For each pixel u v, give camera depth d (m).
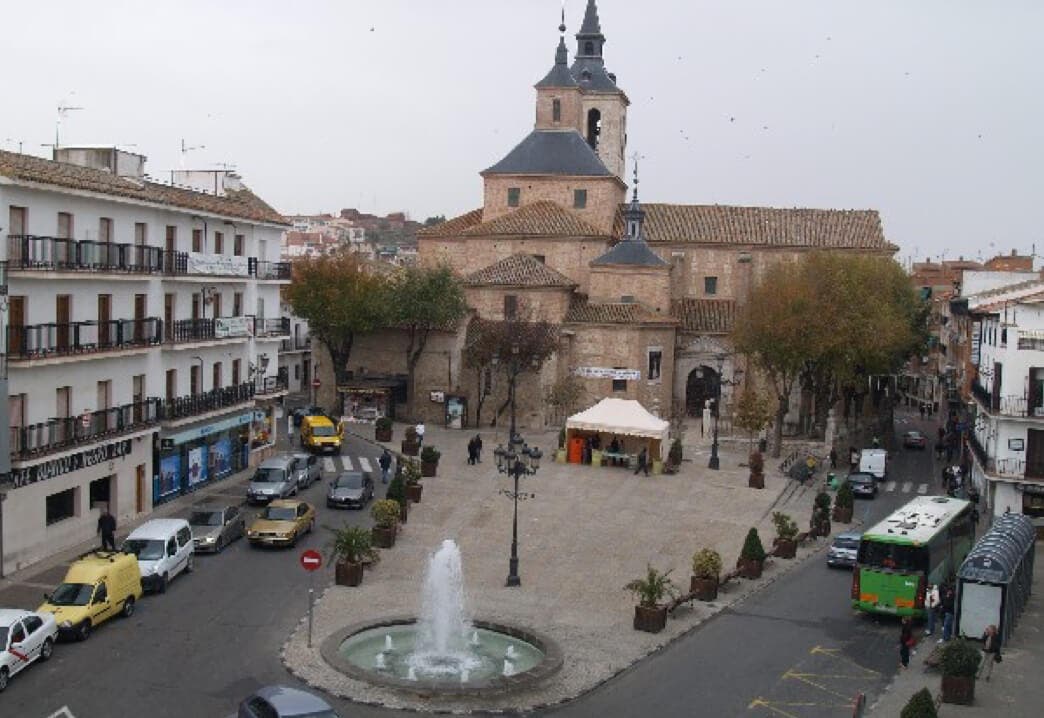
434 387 76.62
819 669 31.61
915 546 35.88
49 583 36.38
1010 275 86.06
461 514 49.72
